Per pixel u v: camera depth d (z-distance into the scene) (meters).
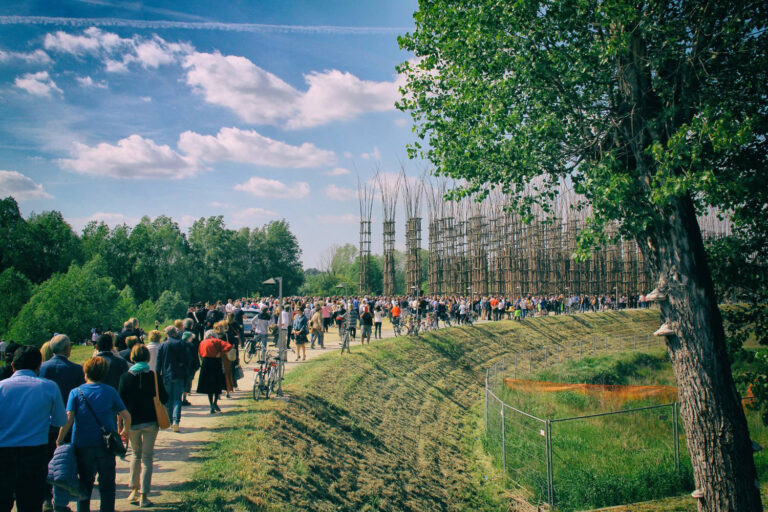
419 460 17.95
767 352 13.44
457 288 68.56
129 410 8.03
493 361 39.41
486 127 12.38
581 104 11.76
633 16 9.75
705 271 10.64
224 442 11.67
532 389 27.88
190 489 8.99
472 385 32.81
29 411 6.07
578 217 79.38
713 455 10.12
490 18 11.62
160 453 10.79
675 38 10.26
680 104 10.59
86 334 52.88
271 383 16.75
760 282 13.56
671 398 25.70
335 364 23.80
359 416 18.84
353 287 108.56
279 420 14.09
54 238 80.06
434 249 68.50
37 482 6.11
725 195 10.50
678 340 10.57
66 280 53.69
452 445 20.89
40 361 6.58
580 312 67.25
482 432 23.39
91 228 89.44
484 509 15.34
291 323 27.11
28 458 6.01
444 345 38.03
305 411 16.19
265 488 9.87
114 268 84.12
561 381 34.41
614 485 14.73
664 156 9.70
